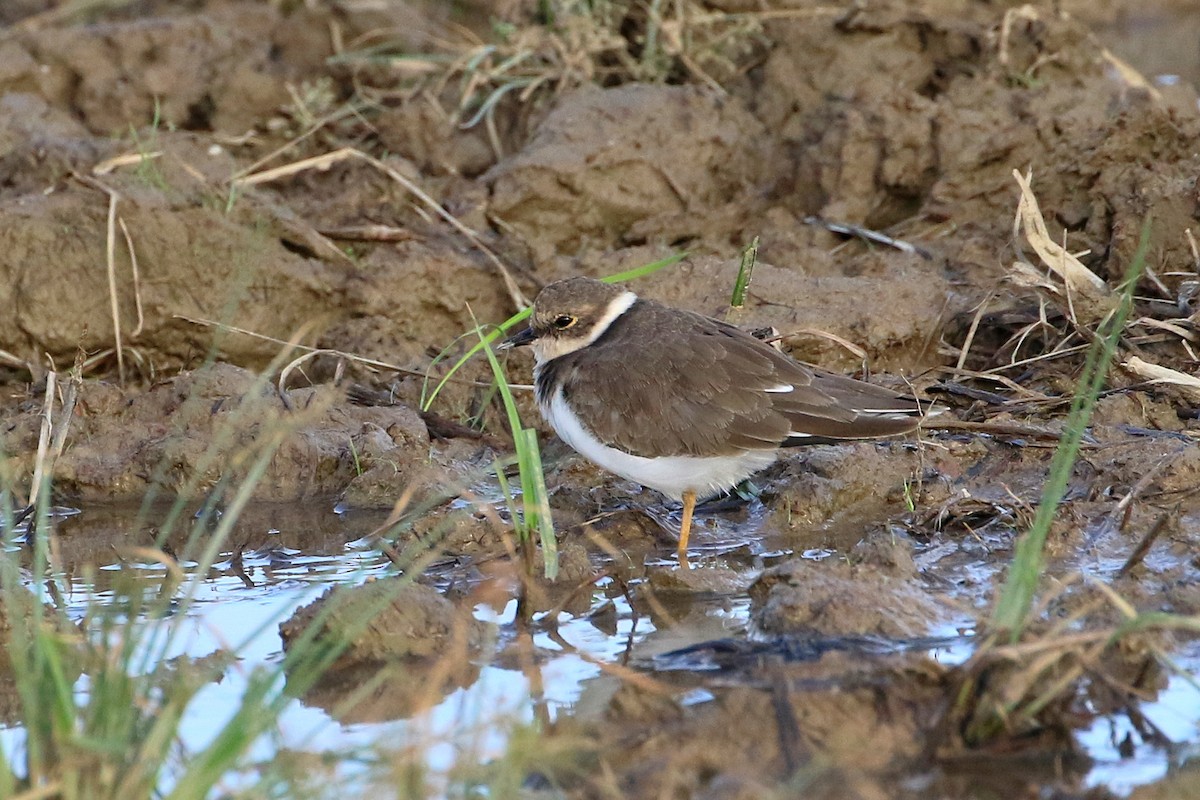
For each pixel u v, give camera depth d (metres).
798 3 18.22
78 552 12.04
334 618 10.01
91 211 14.53
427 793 8.20
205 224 14.61
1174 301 13.61
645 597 10.93
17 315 14.43
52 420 13.48
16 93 17.42
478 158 17.12
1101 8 23.39
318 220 15.68
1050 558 10.98
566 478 13.09
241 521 12.64
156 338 14.73
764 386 11.44
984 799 8.13
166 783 8.30
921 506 12.10
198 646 10.20
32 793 7.56
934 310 14.11
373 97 17.78
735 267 14.68
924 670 9.10
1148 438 12.25
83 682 9.54
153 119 17.53
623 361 11.62
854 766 8.47
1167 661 8.97
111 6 20.17
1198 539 11.03
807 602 10.03
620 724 8.98
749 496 12.70
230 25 18.81
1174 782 8.23
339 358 14.30
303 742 8.77
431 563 11.47
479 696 9.27
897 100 16.20
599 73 17.77
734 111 17.02
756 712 9.02
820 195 16.31
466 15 19.77
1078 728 8.80
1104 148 14.88
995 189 15.62
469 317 14.98
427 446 13.41
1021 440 12.50
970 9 18.03
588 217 16.03
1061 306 13.52
